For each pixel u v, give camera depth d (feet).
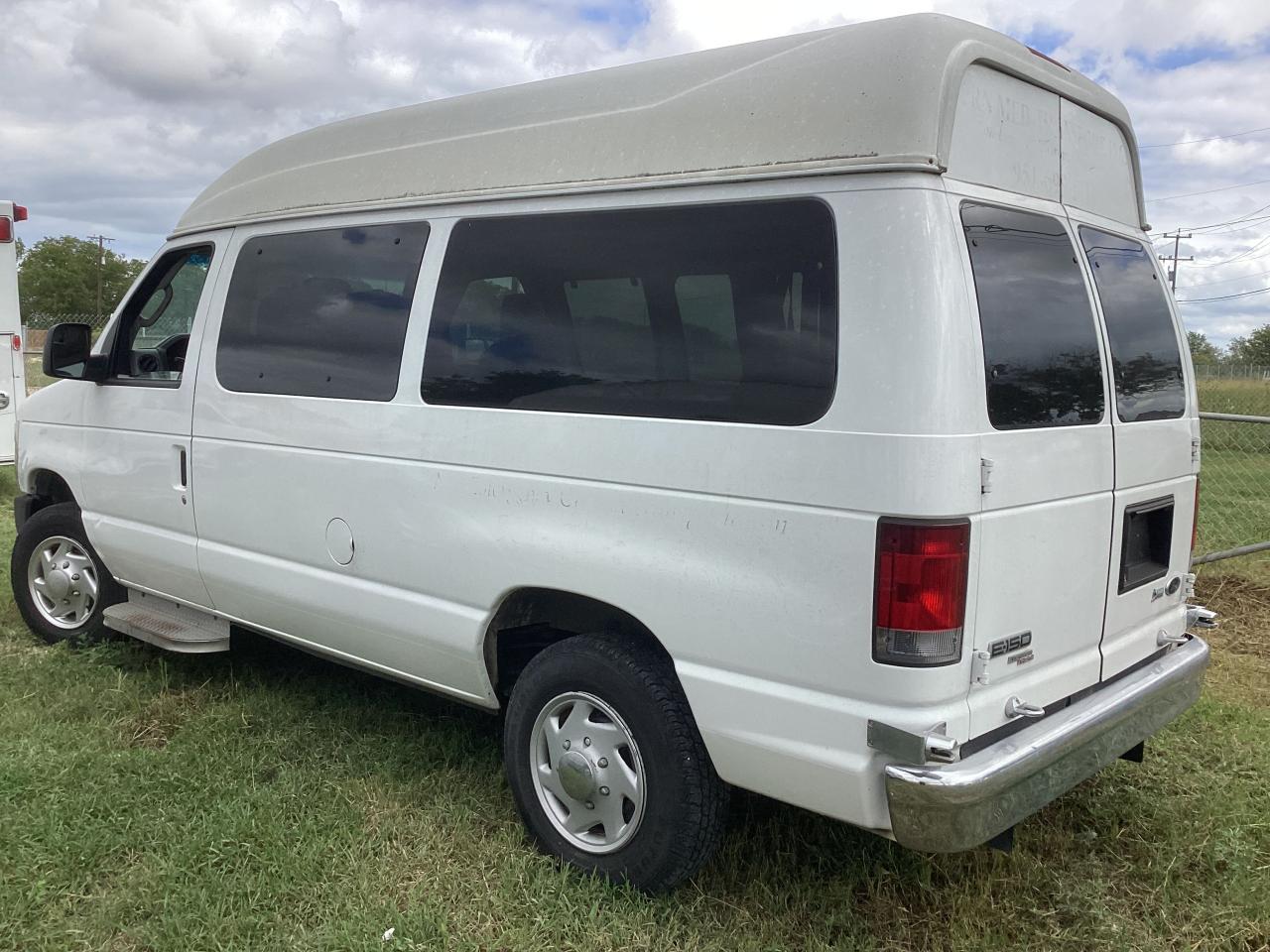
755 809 11.61
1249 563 23.82
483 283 11.01
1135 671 10.94
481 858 10.85
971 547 8.13
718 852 10.76
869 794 8.29
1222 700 15.76
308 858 10.52
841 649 8.26
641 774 9.86
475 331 11.00
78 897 10.06
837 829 11.31
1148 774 12.98
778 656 8.64
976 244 8.56
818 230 8.55
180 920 9.46
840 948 9.41
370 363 12.00
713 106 9.46
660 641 9.44
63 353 15.07
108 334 15.98
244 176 14.47
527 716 10.81
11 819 11.15
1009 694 8.86
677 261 9.45
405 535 11.53
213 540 14.16
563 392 10.17
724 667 9.04
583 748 10.39
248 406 13.34
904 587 7.91
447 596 11.25
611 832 10.27
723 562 8.91
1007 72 9.16
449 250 11.37
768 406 8.70
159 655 16.63
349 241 12.51
